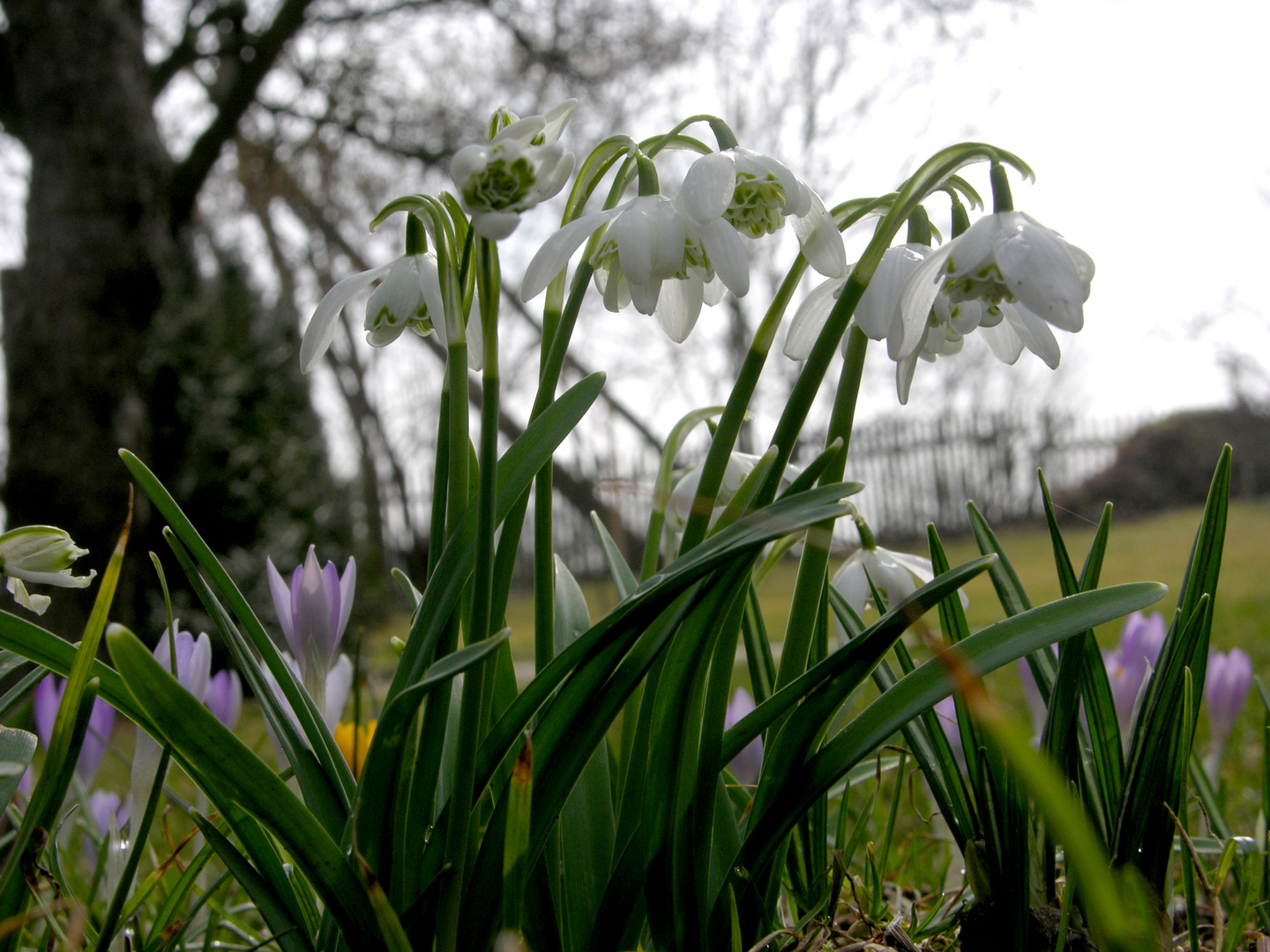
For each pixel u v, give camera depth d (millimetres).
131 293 2268
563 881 454
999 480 5078
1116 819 467
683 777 438
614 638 389
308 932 433
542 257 424
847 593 544
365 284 443
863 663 425
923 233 454
